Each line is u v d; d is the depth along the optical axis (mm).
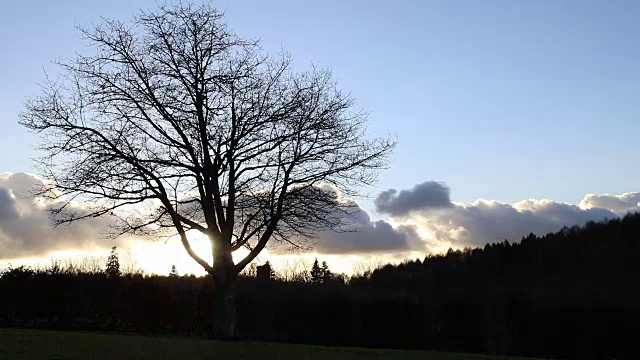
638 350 31562
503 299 34531
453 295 36250
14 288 33156
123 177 21625
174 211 21891
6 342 16344
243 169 22312
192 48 22219
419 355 20266
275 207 22219
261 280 37750
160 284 35500
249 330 35344
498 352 33781
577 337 32594
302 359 16031
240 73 22578
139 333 33094
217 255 21875
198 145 22062
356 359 16844
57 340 17516
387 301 35250
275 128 22297
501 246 51625
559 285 40406
